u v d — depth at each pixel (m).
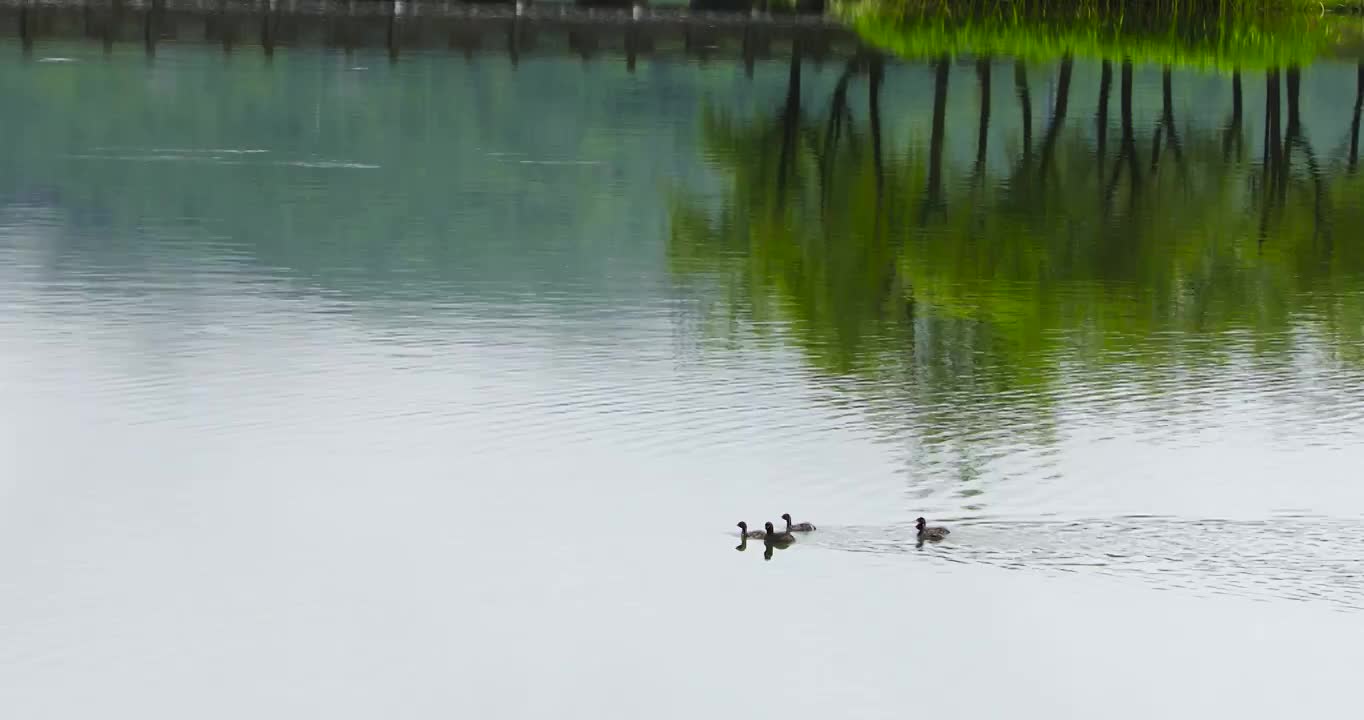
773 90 95.94
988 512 26.03
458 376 33.84
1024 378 34.50
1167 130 71.25
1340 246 50.94
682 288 44.12
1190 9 80.81
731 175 65.38
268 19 89.00
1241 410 32.38
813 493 27.09
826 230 52.94
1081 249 49.91
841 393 33.16
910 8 82.00
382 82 90.31
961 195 60.81
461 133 78.25
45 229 50.34
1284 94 91.75
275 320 38.50
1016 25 78.12
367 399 32.16
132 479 27.69
